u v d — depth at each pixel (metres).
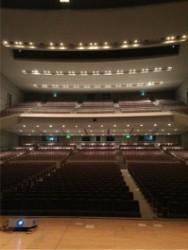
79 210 6.25
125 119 19.41
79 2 13.37
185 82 22.05
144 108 22.56
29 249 3.93
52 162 15.66
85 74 20.34
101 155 18.12
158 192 7.23
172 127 21.05
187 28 14.21
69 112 21.42
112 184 8.26
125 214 6.00
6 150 21.61
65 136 25.52
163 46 17.36
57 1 13.34
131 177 11.84
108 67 18.91
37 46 16.30
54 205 6.37
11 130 22.45
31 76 21.06
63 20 13.73
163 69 19.36
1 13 13.09
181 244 4.15
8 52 16.75
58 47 16.48
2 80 20.62
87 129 22.20
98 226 5.15
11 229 4.80
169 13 13.01
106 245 4.11
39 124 19.97
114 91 25.66
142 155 17.95
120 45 16.19
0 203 6.44
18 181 9.21
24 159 17.22
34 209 6.37
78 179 9.21
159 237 4.48
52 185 8.15
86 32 14.79
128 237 4.48
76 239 4.38
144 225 5.22
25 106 23.30
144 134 24.97
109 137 25.30
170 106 22.44
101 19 13.64
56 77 21.16
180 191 7.31
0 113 19.70
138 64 18.34
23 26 14.20
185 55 16.92
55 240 4.32
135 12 13.03
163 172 10.98
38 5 13.35
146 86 23.86
